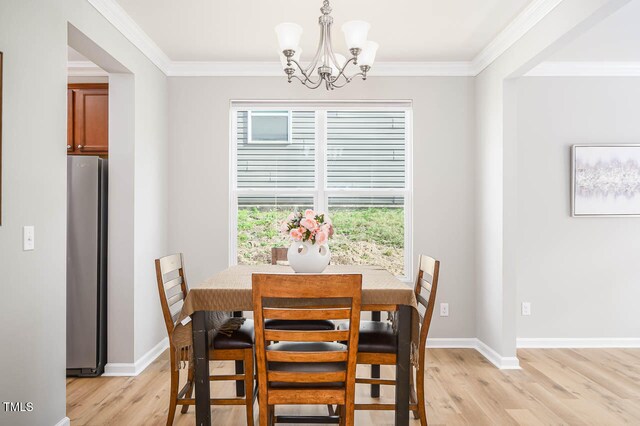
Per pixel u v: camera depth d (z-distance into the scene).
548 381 3.21
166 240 4.07
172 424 2.49
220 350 2.34
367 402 2.81
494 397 2.91
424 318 2.33
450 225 4.12
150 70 3.70
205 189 4.11
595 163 4.05
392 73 4.11
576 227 4.09
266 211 4.25
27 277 2.08
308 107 4.14
